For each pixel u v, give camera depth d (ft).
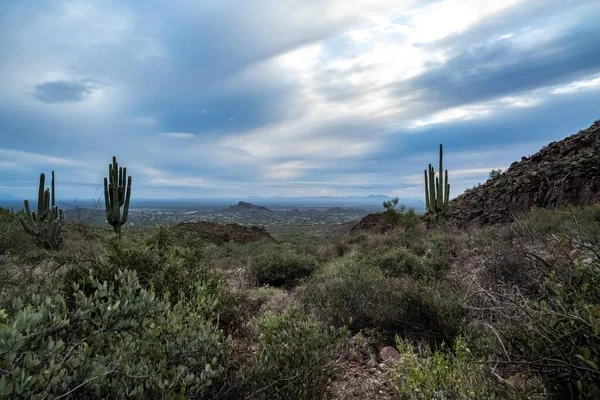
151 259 12.64
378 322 13.08
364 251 33.40
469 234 28.48
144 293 6.56
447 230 42.55
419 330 12.06
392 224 55.98
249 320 12.76
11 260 12.42
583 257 9.70
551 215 26.43
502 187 48.70
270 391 6.89
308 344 7.95
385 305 13.37
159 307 6.72
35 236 28.73
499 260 12.04
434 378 7.73
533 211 29.37
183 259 13.67
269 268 28.58
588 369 5.32
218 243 60.85
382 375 9.84
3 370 3.82
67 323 4.85
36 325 4.73
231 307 12.62
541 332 6.35
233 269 29.96
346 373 10.21
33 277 10.71
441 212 47.73
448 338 10.91
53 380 4.11
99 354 5.61
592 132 45.91
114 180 27.48
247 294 18.56
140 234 15.35
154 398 5.30
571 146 46.29
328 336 9.09
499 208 44.65
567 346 5.99
